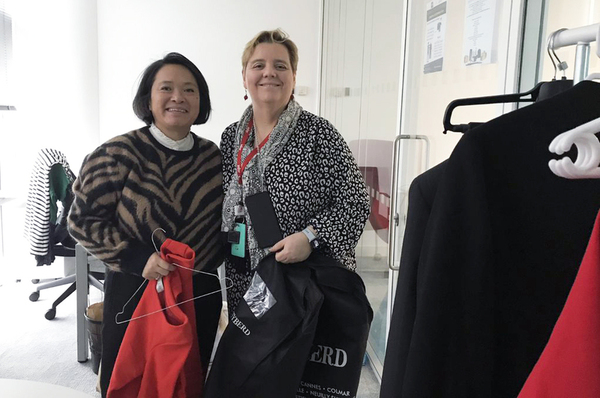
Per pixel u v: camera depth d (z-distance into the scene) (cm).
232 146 170
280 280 141
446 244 69
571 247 71
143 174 158
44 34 424
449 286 69
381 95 244
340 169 154
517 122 70
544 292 72
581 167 49
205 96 174
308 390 144
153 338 145
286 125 154
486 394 69
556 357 51
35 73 424
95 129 454
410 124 206
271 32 161
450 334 69
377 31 250
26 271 428
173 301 145
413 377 71
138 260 149
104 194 155
